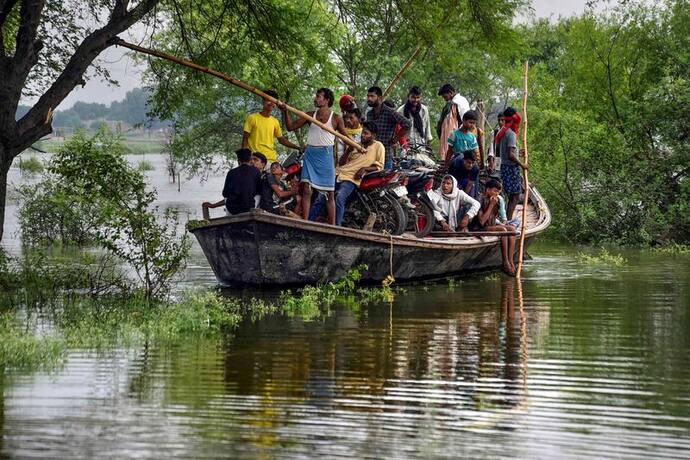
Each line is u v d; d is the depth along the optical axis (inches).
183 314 557.9
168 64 848.9
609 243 1097.4
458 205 771.4
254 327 546.0
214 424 354.6
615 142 1187.9
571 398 393.4
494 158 873.5
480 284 732.7
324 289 679.1
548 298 655.8
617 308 611.2
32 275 684.7
